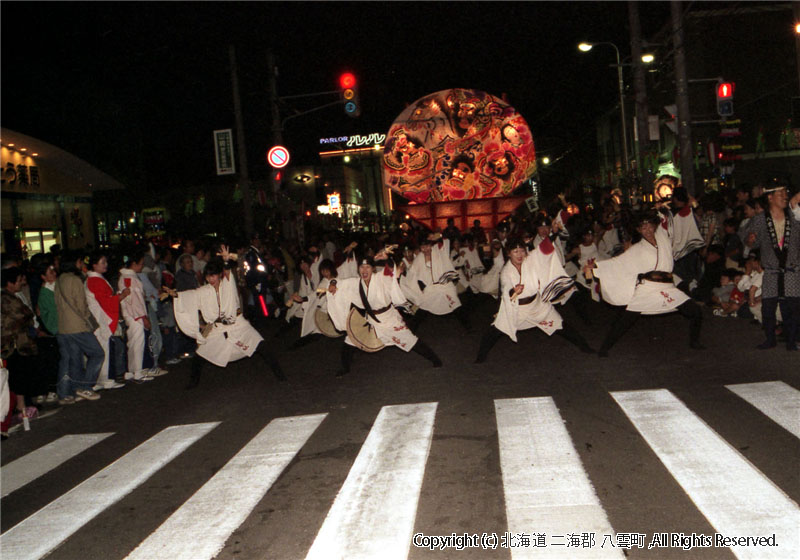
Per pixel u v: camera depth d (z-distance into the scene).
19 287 8.14
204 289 8.73
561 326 8.74
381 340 8.77
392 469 5.12
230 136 19.89
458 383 7.82
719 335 9.21
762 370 7.17
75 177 22.08
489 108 18.42
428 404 6.98
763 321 8.22
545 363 8.48
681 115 16.50
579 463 4.89
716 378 7.00
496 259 10.25
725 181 25.23
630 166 27.08
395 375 8.59
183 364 11.03
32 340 8.05
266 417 7.16
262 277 14.52
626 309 8.42
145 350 9.98
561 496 4.35
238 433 6.63
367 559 3.75
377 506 4.45
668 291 8.25
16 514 5.08
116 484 5.45
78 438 7.14
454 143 18.72
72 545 4.36
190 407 8.02
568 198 20.39
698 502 4.10
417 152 18.88
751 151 30.45
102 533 4.50
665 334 9.68
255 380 9.17
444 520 4.16
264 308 14.50
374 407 7.10
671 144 35.31
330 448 5.82
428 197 19.27
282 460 5.61
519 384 7.51
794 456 4.70
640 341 9.34
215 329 8.72
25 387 7.84
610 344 8.52
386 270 8.60
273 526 4.32
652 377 7.28
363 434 6.14
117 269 10.78
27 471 6.13
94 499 5.16
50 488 5.61
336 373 8.88
